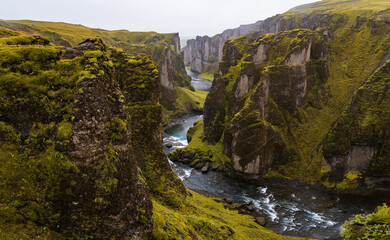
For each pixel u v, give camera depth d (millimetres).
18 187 13844
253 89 72750
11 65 14805
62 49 16766
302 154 67562
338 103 74750
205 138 84500
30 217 13812
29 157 14320
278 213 49125
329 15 98125
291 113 71875
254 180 64688
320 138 69188
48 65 15547
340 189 58156
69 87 15117
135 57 38500
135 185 17766
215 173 69188
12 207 13500
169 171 38531
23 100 14531
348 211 49594
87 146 14703
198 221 29234
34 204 13984
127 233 16578
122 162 16797
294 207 51625
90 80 15008
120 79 36875
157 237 18641
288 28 156250
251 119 63844
